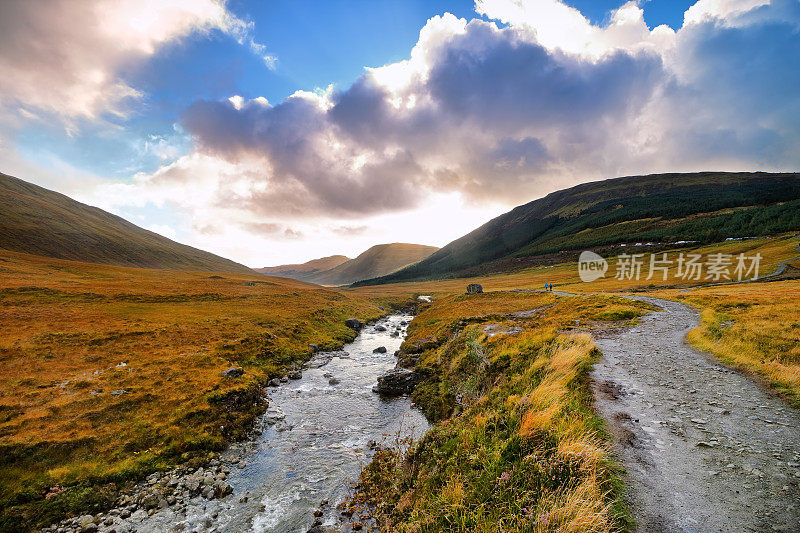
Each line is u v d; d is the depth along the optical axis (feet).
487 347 82.28
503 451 28.32
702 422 34.24
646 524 20.59
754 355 56.08
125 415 70.03
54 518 44.80
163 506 47.67
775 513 20.75
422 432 64.59
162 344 118.32
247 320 171.01
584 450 25.80
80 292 197.67
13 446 55.16
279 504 47.37
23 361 91.71
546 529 20.06
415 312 309.22
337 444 64.28
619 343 74.08
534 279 475.31
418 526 26.35
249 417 76.18
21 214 622.95
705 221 629.51
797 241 388.37
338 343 161.38
